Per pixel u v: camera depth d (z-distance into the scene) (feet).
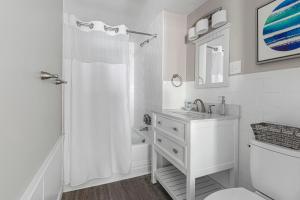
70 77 5.73
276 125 3.59
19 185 2.11
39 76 2.96
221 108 5.30
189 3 6.35
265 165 3.36
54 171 4.10
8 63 1.86
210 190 5.23
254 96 4.36
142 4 6.41
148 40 8.01
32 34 2.62
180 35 7.29
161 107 7.10
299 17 3.34
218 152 4.55
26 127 2.36
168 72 7.09
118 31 6.33
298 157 2.82
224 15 5.07
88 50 5.91
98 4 6.31
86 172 5.87
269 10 3.90
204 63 6.17
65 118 5.74
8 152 1.84
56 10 4.41
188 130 4.26
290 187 2.93
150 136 7.50
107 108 6.29
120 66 6.39
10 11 1.91
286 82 3.65
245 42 4.59
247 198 3.21
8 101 1.85
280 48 3.67
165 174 6.21
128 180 6.54
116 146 6.44
